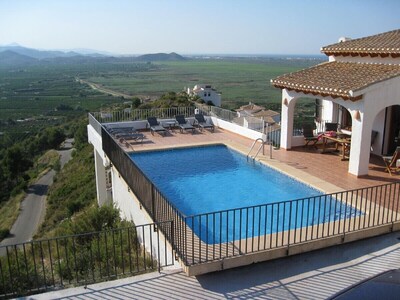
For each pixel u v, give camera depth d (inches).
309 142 642.8
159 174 528.1
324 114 677.3
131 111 839.7
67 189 1712.6
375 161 540.7
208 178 509.4
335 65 617.3
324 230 322.0
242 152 599.8
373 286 171.2
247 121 743.7
